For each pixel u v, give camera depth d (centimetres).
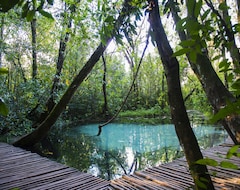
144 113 1148
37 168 342
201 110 978
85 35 471
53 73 794
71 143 688
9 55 733
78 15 379
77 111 1052
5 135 682
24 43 777
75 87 545
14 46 767
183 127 104
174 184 274
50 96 753
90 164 495
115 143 683
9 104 671
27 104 746
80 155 567
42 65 817
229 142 470
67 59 873
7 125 670
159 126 922
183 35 157
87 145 665
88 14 397
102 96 1072
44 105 754
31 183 287
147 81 1302
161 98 1078
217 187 253
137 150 604
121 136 772
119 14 160
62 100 551
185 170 318
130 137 755
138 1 150
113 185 283
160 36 108
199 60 177
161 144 656
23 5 56
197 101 977
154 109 1168
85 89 1012
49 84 770
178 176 298
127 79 1198
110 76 1051
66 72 891
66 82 791
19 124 706
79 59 927
